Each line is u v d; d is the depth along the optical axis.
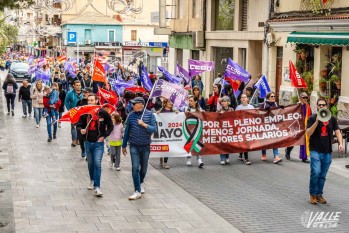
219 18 30.64
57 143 17.67
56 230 8.95
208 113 14.33
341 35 18.48
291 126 14.73
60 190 11.59
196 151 14.30
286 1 23.05
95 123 11.26
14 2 19.14
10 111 26.78
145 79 20.25
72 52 62.91
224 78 17.67
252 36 26.23
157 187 12.05
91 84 22.53
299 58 21.92
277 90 24.23
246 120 14.55
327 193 11.46
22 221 9.38
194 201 10.91
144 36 63.69
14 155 15.49
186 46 35.34
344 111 18.89
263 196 11.26
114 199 10.98
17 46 102.88
